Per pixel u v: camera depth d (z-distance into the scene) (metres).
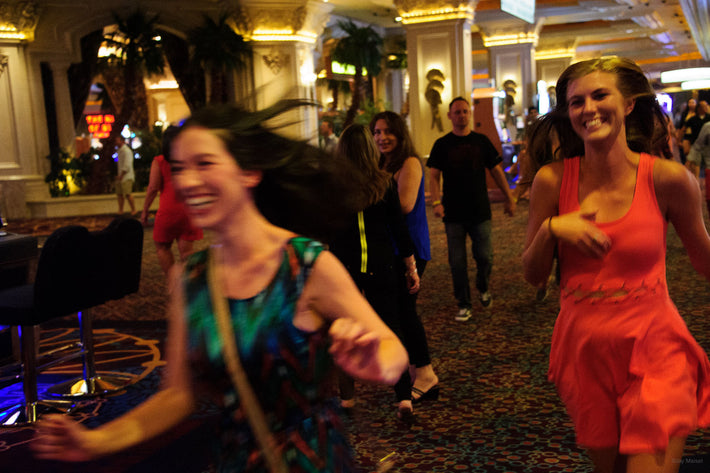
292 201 1.48
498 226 10.93
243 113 1.40
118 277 4.21
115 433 1.34
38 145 16.38
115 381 4.39
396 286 3.43
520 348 4.67
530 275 2.10
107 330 5.85
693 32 21.92
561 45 26.97
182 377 1.41
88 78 17.64
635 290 1.94
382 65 25.72
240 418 1.33
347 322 1.18
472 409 3.65
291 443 1.30
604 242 1.89
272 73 17.36
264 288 1.32
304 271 1.32
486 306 5.76
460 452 3.13
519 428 3.38
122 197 15.80
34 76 16.27
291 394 1.30
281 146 1.43
